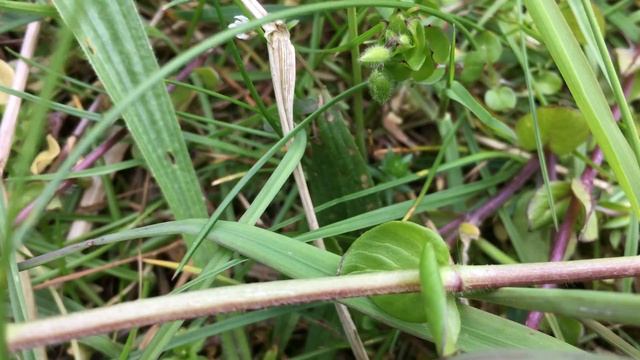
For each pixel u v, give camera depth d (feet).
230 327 0.28
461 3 0.36
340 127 0.32
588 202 0.30
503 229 0.34
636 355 0.25
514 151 0.34
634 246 0.31
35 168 0.32
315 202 0.33
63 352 0.32
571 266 0.22
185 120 0.36
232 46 0.29
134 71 0.28
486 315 0.23
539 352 0.18
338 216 0.32
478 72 0.34
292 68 0.28
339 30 0.35
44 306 0.31
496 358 0.18
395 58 0.29
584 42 0.34
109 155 0.35
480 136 0.37
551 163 0.33
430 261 0.20
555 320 0.29
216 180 0.34
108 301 0.34
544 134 0.32
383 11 0.31
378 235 0.22
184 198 0.29
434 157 0.37
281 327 0.32
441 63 0.31
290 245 0.24
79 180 0.34
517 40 0.37
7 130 0.31
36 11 0.30
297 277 0.24
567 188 0.31
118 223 0.33
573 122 0.30
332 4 0.25
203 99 0.36
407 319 0.22
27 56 0.34
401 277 0.21
